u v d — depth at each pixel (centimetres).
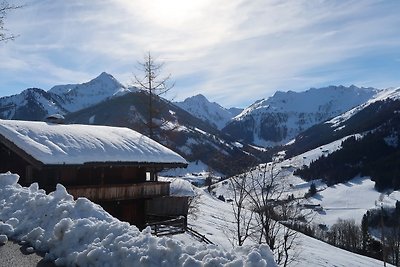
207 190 6688
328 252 4325
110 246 701
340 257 4181
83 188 2145
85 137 2234
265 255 702
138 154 2358
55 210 888
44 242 796
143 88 3256
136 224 2650
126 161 2228
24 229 877
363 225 7144
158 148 2581
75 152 2053
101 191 2250
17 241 833
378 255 6169
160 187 2623
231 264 596
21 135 1975
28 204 966
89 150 2123
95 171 2328
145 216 2695
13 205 995
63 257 723
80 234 764
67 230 779
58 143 2056
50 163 1883
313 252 3925
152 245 666
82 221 799
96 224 782
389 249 5591
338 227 7688
